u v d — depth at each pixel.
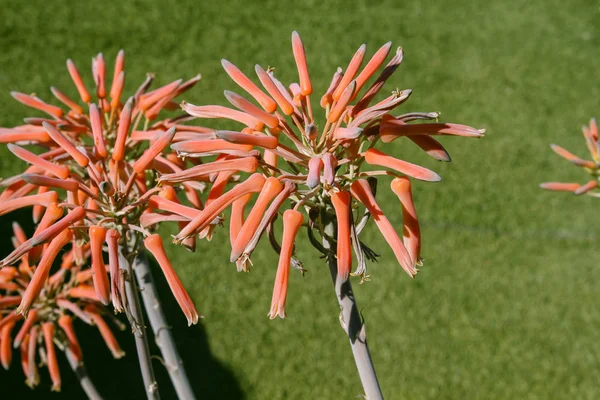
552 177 1.37
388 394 1.04
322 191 0.42
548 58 1.59
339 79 0.45
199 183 0.48
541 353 1.11
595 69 1.58
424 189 1.31
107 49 1.44
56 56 1.41
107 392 0.98
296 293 1.12
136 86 1.39
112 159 0.47
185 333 1.05
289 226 0.40
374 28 1.58
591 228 1.30
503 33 1.63
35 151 1.22
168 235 1.14
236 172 0.44
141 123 1.05
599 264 1.24
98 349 1.02
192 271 1.11
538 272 1.21
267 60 1.48
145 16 1.51
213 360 1.03
